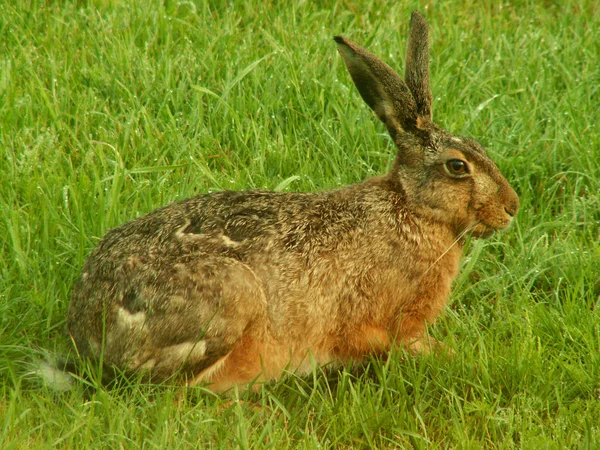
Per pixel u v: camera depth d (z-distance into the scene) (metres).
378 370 9.92
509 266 11.55
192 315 9.25
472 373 9.83
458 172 10.18
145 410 9.12
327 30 15.55
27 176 11.74
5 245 11.16
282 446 8.96
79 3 15.95
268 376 9.92
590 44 15.31
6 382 9.63
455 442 9.07
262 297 9.60
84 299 9.64
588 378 9.66
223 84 13.98
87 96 13.45
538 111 13.70
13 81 13.45
